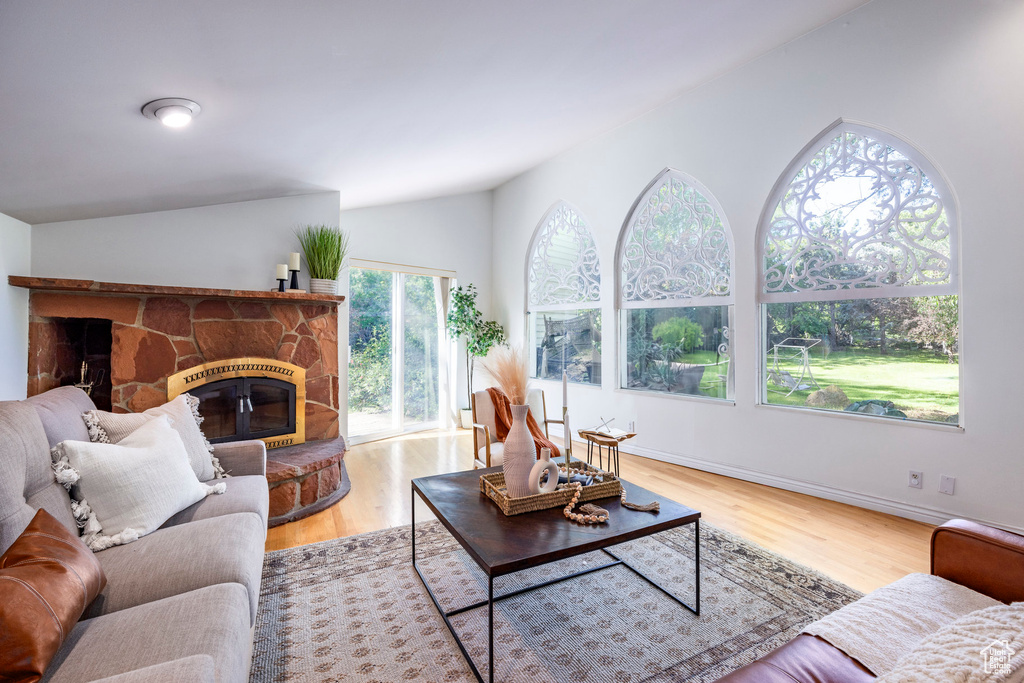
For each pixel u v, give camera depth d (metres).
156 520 1.86
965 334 2.81
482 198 6.63
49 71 1.52
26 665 1.01
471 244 6.50
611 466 4.28
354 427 5.27
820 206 3.45
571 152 5.41
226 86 1.99
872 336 3.24
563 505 2.10
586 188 5.23
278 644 1.85
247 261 4.02
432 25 2.06
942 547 1.46
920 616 1.25
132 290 3.14
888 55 3.06
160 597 1.49
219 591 1.45
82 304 3.14
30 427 1.63
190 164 2.77
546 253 5.90
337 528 2.97
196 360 3.55
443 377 6.16
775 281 3.71
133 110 1.95
